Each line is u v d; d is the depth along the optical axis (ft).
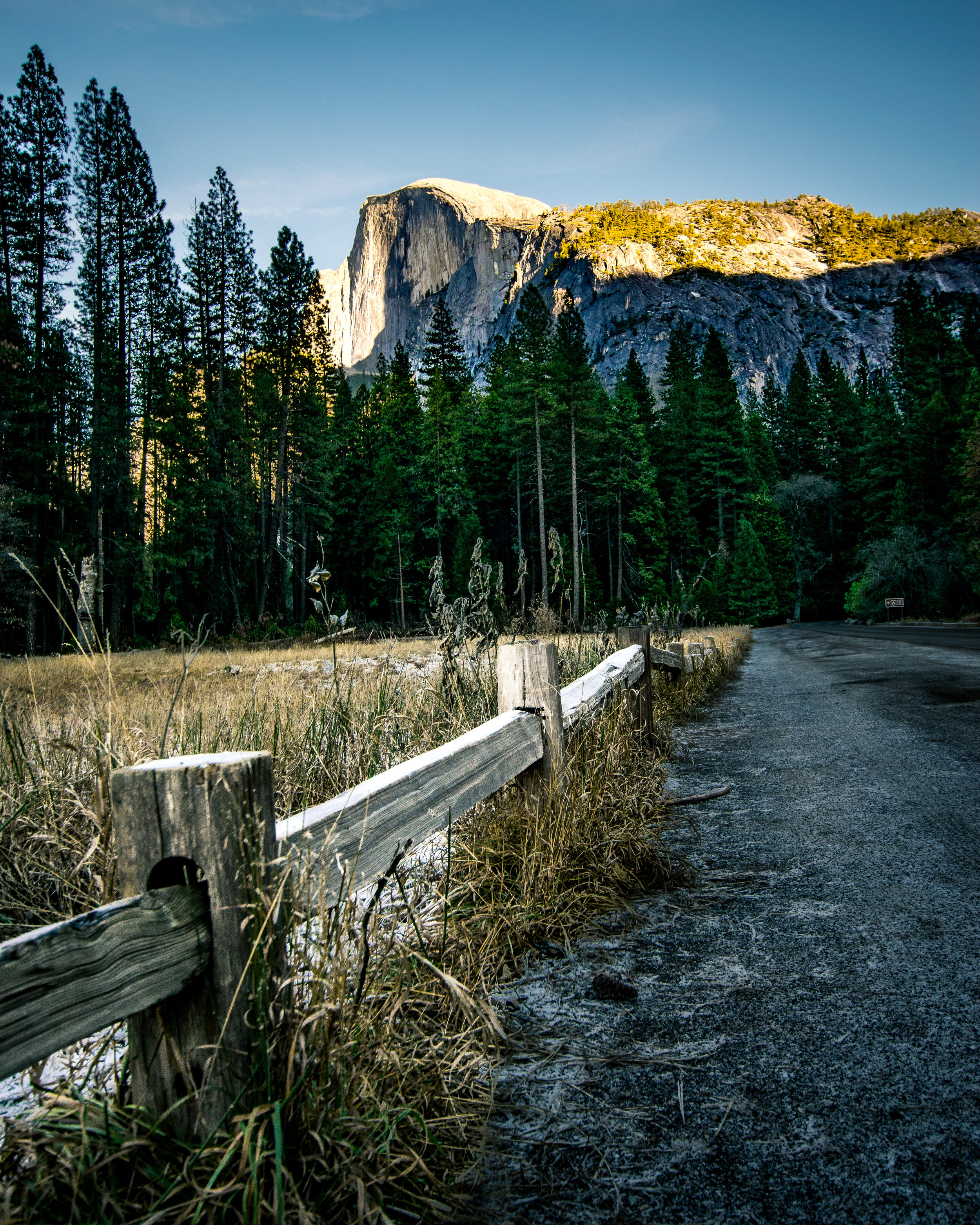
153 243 112.47
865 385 341.41
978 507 139.13
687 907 8.07
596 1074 5.02
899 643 61.98
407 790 5.56
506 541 201.26
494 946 6.72
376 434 195.00
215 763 3.53
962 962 6.40
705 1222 3.69
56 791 8.84
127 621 120.06
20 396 94.63
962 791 12.12
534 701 8.77
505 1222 3.69
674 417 261.03
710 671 30.89
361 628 85.40
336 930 4.33
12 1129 3.48
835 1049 5.21
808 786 13.20
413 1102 4.33
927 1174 3.97
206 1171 3.28
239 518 129.08
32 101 99.50
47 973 2.73
